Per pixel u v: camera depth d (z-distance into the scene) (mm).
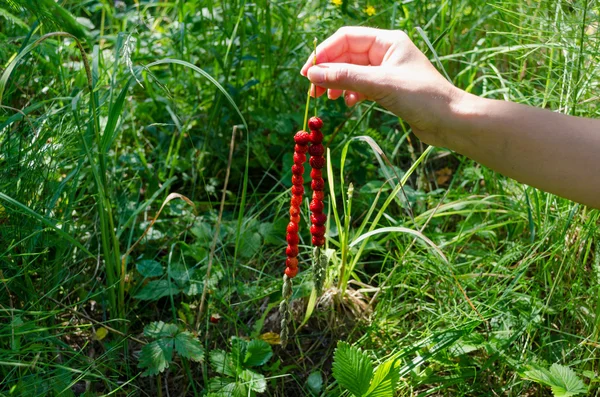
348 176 1313
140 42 1375
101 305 1115
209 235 1184
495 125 844
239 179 1353
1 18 1388
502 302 1063
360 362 929
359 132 1305
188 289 1106
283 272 1182
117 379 1032
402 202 1194
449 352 1009
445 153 1352
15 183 1043
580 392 923
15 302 1041
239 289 1110
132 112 1319
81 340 1062
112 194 1203
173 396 1034
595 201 844
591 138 830
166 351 982
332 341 1084
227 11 1405
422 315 1092
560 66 1195
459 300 1080
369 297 1143
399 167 1368
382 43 962
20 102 1271
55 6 1118
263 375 1010
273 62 1409
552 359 1029
